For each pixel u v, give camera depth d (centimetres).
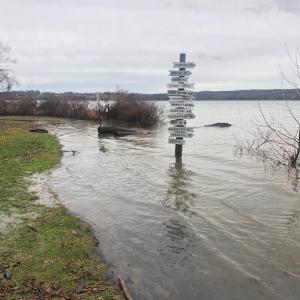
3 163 1625
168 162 1839
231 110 10881
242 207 1120
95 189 1288
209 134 3306
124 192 1268
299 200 1195
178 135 1881
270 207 1123
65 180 1396
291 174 1556
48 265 721
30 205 1075
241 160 1891
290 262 771
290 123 4494
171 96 1834
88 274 697
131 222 980
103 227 941
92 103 4884
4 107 4953
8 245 803
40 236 853
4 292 625
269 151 2128
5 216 979
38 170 1527
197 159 1930
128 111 4084
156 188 1330
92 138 2777
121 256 784
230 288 673
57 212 1015
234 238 888
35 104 4997
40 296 615
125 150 2209
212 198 1212
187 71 1803
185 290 664
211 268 742
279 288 676
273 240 880
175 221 993
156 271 726
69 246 807
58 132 3138
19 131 2822
